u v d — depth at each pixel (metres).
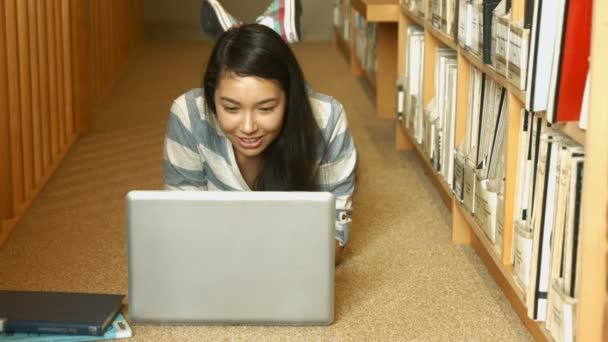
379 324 1.86
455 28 2.27
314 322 1.80
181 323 1.79
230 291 1.76
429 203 2.72
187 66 5.06
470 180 2.12
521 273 1.71
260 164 1.99
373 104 4.16
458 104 2.26
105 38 4.27
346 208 2.09
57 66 3.12
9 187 2.40
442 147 2.49
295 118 1.86
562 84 1.40
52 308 1.81
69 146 3.27
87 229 2.45
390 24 3.80
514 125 1.75
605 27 1.27
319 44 5.91
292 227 1.72
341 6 5.52
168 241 1.73
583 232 1.36
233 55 1.72
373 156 3.26
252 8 5.94
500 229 1.85
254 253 1.74
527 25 1.59
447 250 2.32
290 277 1.76
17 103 2.49
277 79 1.75
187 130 1.96
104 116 3.84
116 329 1.76
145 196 1.71
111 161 3.15
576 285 1.44
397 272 2.16
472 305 1.97
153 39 6.03
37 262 2.19
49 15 2.98
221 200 1.70
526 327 1.86
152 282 1.76
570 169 1.40
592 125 1.31
